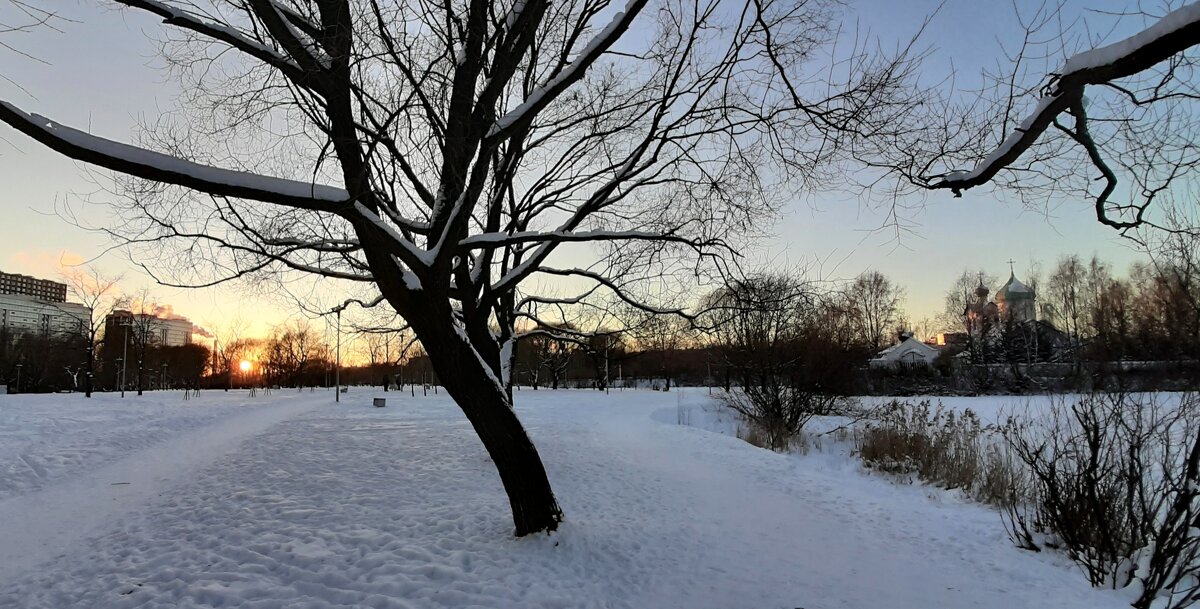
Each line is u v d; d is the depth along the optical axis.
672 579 6.09
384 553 6.50
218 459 13.73
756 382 20.80
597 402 37.41
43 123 4.76
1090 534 6.64
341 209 5.80
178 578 5.91
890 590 5.97
